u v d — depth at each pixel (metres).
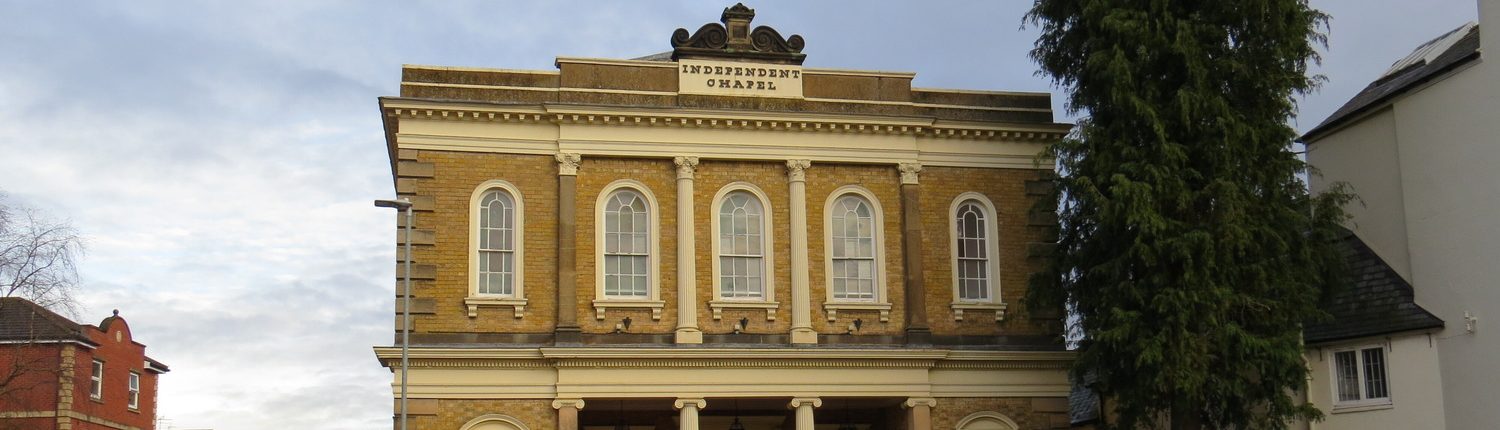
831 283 32.06
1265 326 28.88
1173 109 29.08
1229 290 28.25
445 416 29.72
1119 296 29.16
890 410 33.44
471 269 30.48
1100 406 35.91
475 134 31.08
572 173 31.25
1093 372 32.94
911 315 32.03
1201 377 28.06
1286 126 29.61
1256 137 28.81
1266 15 29.08
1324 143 35.56
